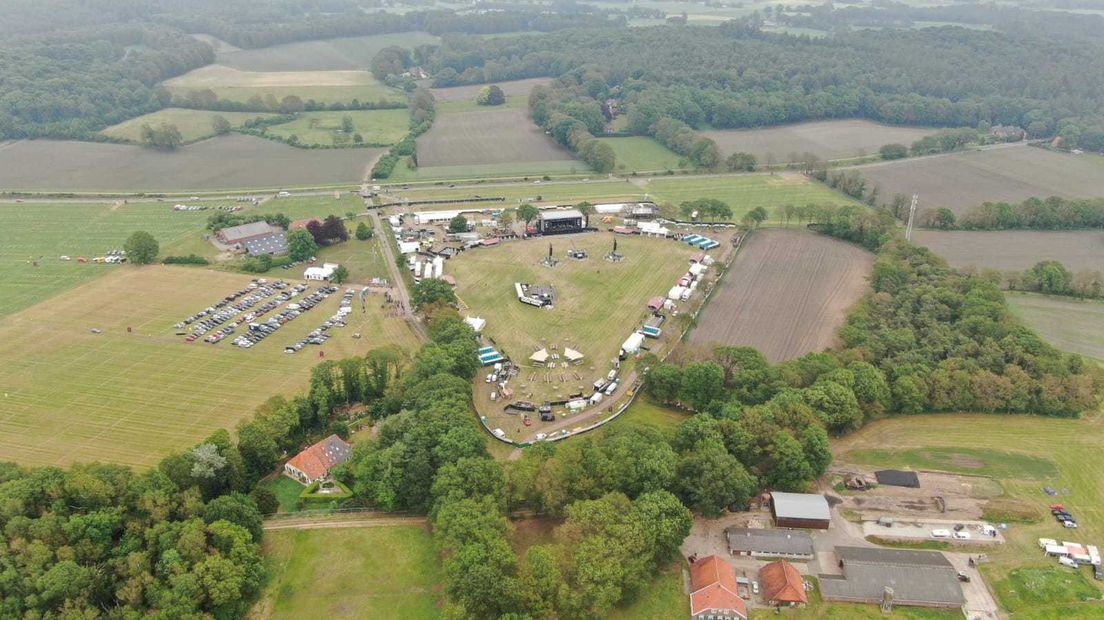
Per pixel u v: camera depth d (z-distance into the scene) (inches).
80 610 4315.9
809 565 5300.2
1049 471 6392.7
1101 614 4889.3
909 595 4936.0
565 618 4586.6
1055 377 7165.4
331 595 4921.3
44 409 6865.2
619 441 5777.6
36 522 4680.1
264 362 7815.0
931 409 7239.2
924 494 6053.2
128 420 6707.7
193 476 5418.3
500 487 5408.5
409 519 5629.9
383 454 5708.7
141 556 4667.8
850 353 7524.6
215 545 4896.7
